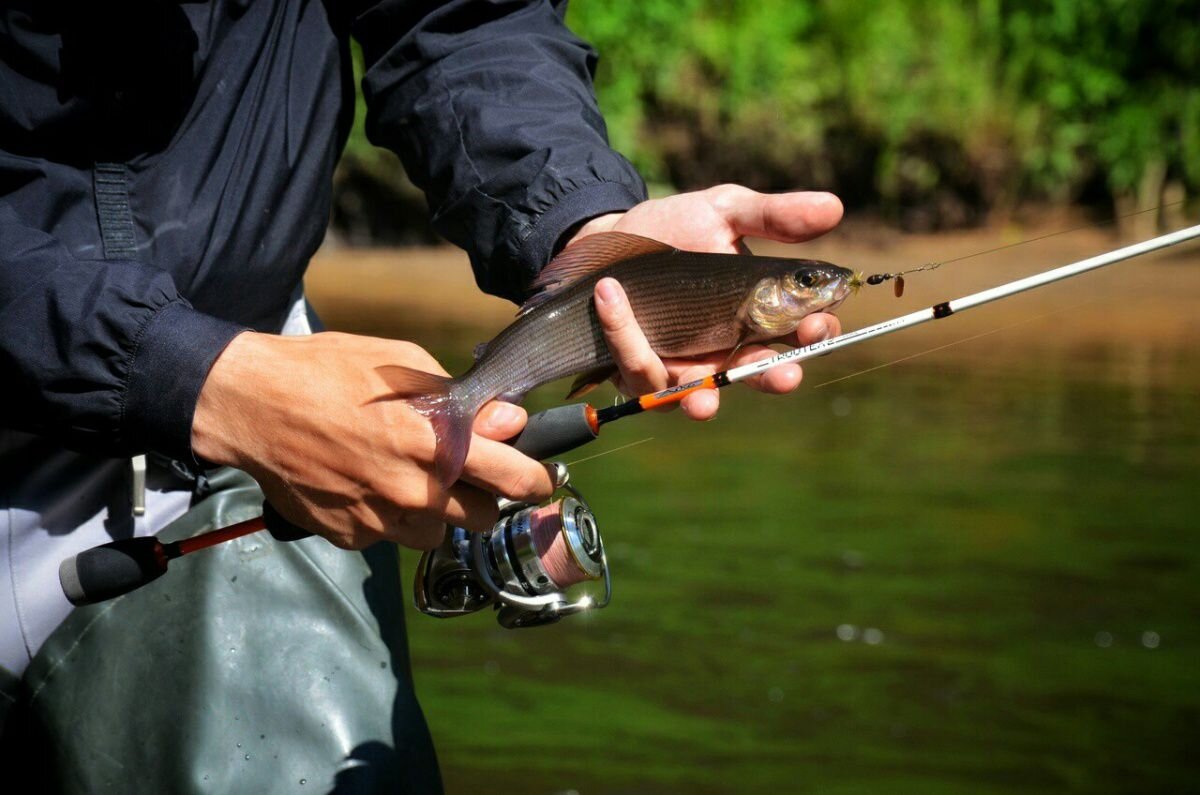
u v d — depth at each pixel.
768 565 5.09
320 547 2.33
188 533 2.28
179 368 1.80
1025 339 8.57
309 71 2.33
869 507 5.68
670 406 2.06
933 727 3.93
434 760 2.29
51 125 2.08
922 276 9.50
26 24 2.05
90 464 2.24
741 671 4.29
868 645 4.43
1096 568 5.00
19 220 1.91
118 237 2.13
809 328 2.13
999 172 11.35
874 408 7.29
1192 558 5.09
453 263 11.61
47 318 1.83
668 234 2.27
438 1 2.41
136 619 2.23
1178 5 11.28
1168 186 11.22
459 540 2.25
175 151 2.17
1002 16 11.86
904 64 11.69
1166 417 6.95
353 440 1.77
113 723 2.20
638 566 5.08
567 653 4.49
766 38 11.97
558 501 2.26
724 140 11.80
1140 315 9.09
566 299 2.13
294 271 2.34
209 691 2.20
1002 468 6.20
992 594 4.80
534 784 3.61
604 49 11.82
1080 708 4.00
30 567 2.23
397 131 2.46
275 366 1.79
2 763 2.25
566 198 2.28
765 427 7.02
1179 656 4.34
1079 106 11.44
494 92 2.37
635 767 3.68
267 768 2.19
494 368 2.07
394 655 2.34
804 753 3.78
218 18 2.19
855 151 11.59
